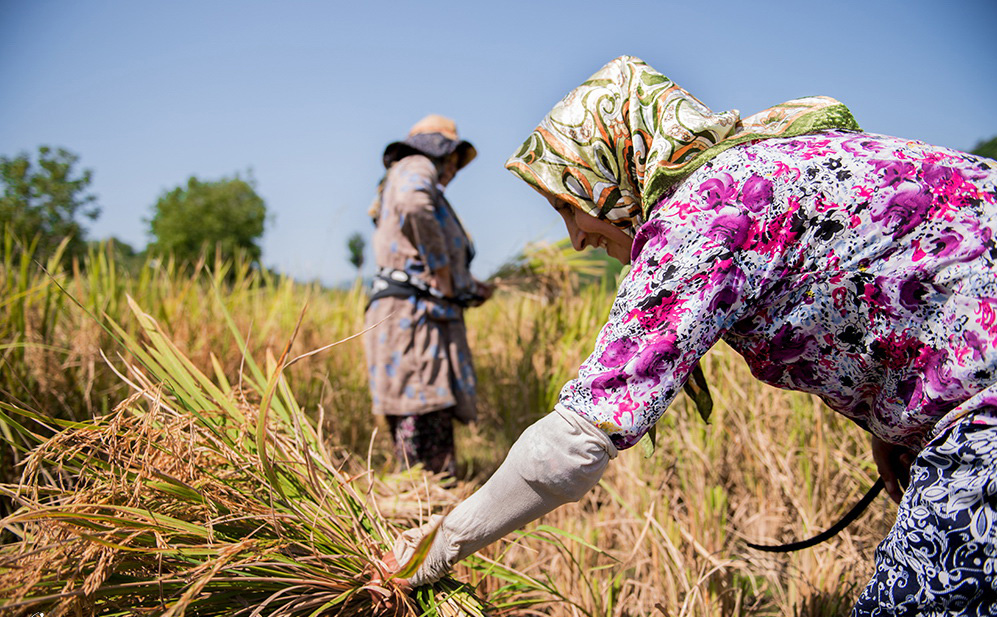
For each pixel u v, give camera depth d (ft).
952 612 3.26
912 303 3.33
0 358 8.18
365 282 15.30
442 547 4.04
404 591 4.43
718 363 10.02
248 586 4.34
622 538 8.35
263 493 5.03
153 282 11.98
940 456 3.30
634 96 4.02
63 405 8.62
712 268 3.36
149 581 3.93
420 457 10.59
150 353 5.59
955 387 3.28
